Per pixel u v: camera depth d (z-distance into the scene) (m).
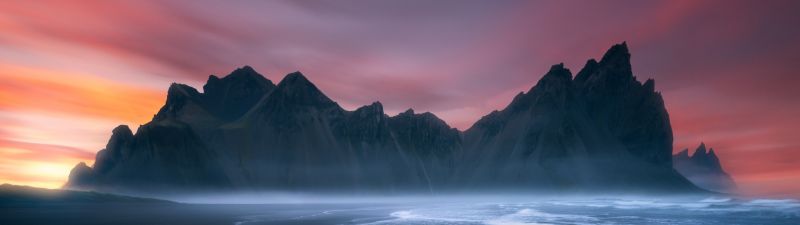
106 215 95.19
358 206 144.00
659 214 91.25
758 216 82.00
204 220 81.94
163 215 95.88
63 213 102.19
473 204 150.25
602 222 74.88
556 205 135.50
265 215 96.44
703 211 97.06
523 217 85.94
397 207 132.12
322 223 75.81
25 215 95.88
